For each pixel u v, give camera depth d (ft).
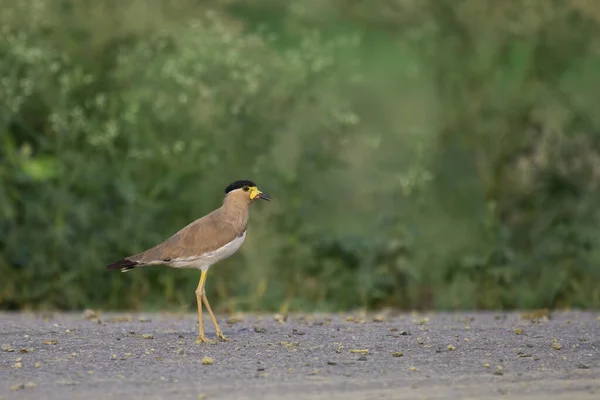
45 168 52.60
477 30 59.57
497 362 34.32
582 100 59.00
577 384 31.14
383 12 63.16
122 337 39.01
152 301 52.60
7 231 51.39
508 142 57.47
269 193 53.47
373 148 63.46
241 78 55.31
